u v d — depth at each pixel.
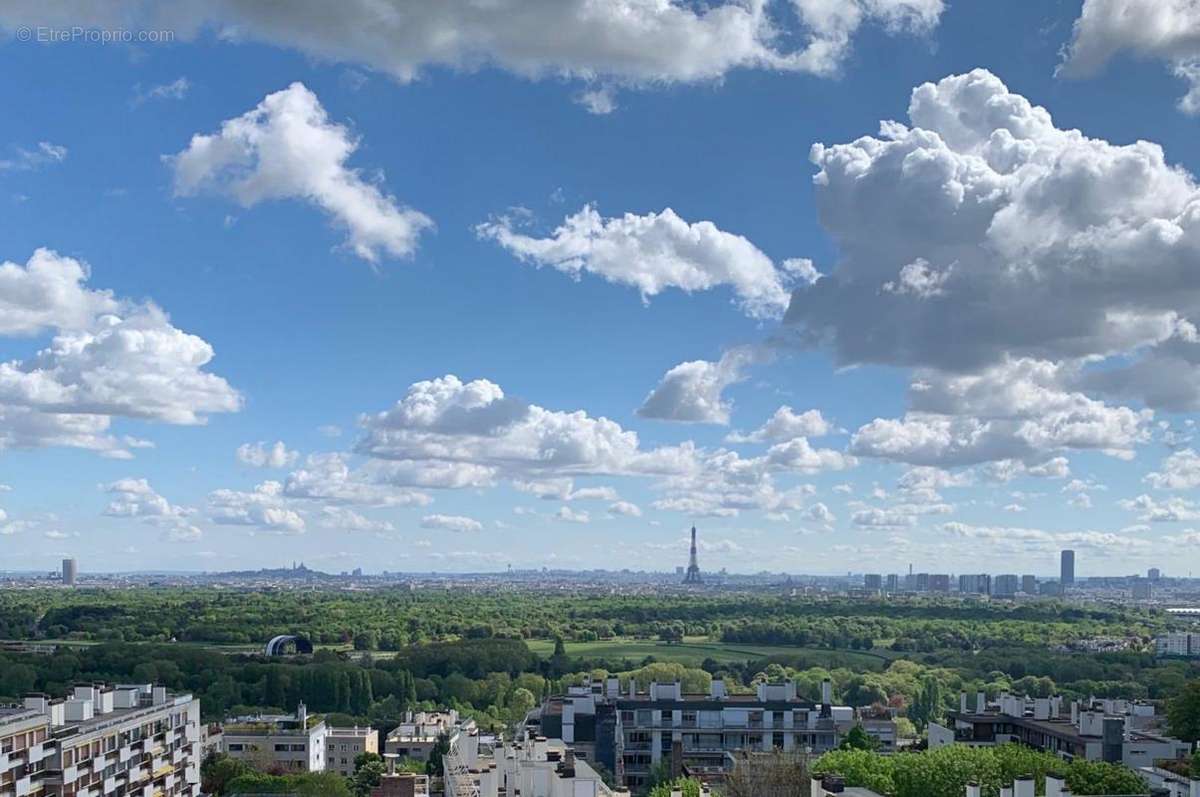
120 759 199.50
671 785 179.00
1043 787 168.00
